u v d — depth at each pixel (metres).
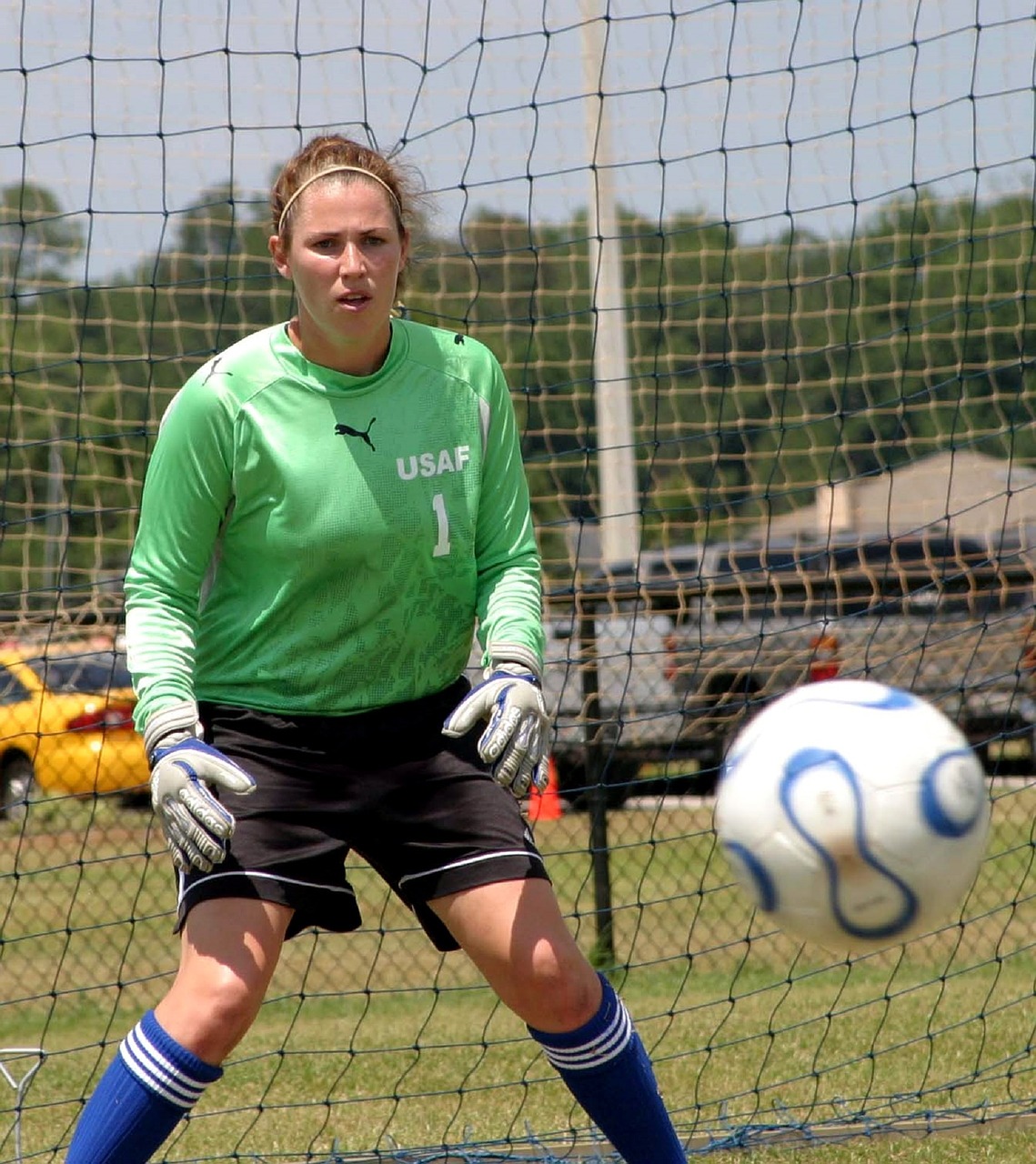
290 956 29.42
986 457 38.66
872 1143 14.94
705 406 35.12
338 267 10.62
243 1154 15.39
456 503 11.23
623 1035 10.91
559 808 30.62
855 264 38.72
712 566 38.34
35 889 32.62
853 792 9.93
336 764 11.01
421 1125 16.53
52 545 35.94
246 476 10.92
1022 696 25.31
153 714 10.58
